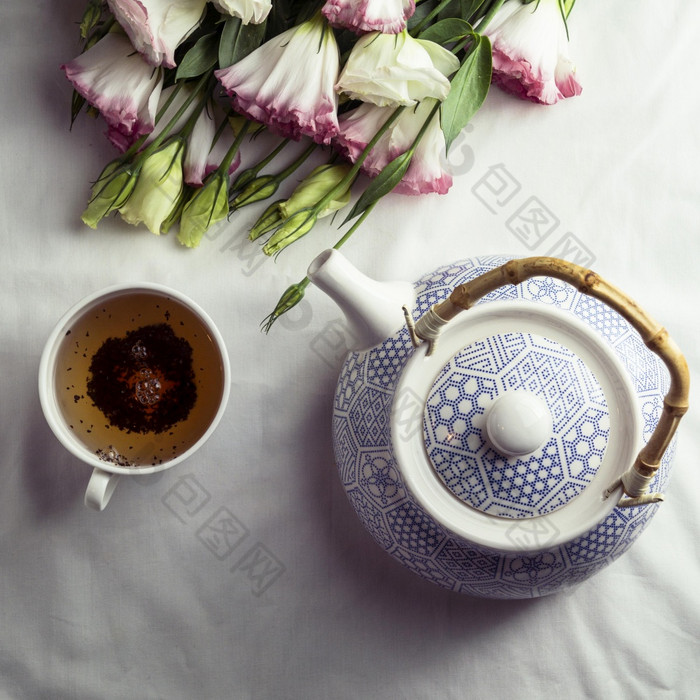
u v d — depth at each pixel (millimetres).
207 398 576
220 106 586
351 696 615
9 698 610
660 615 618
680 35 622
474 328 499
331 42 524
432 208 617
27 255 603
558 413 485
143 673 614
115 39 541
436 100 545
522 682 617
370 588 617
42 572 610
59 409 556
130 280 605
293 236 564
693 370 623
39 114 599
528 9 556
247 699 613
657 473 521
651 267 625
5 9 594
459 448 487
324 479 616
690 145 625
